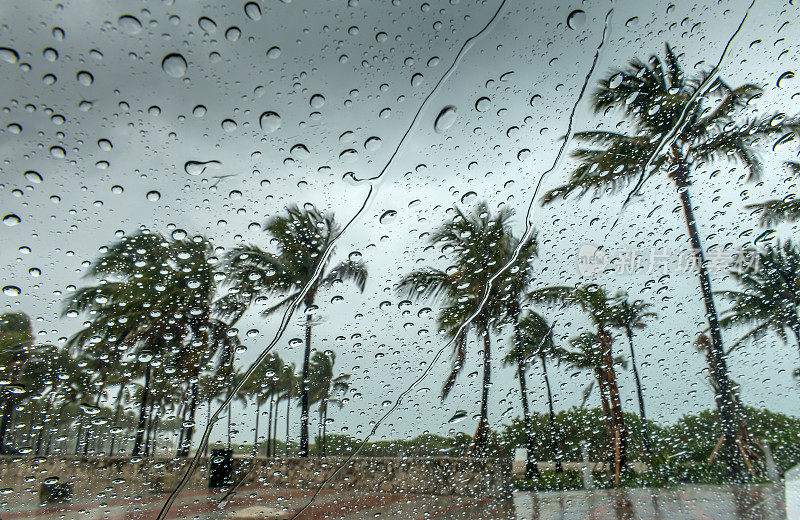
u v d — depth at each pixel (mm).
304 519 1149
